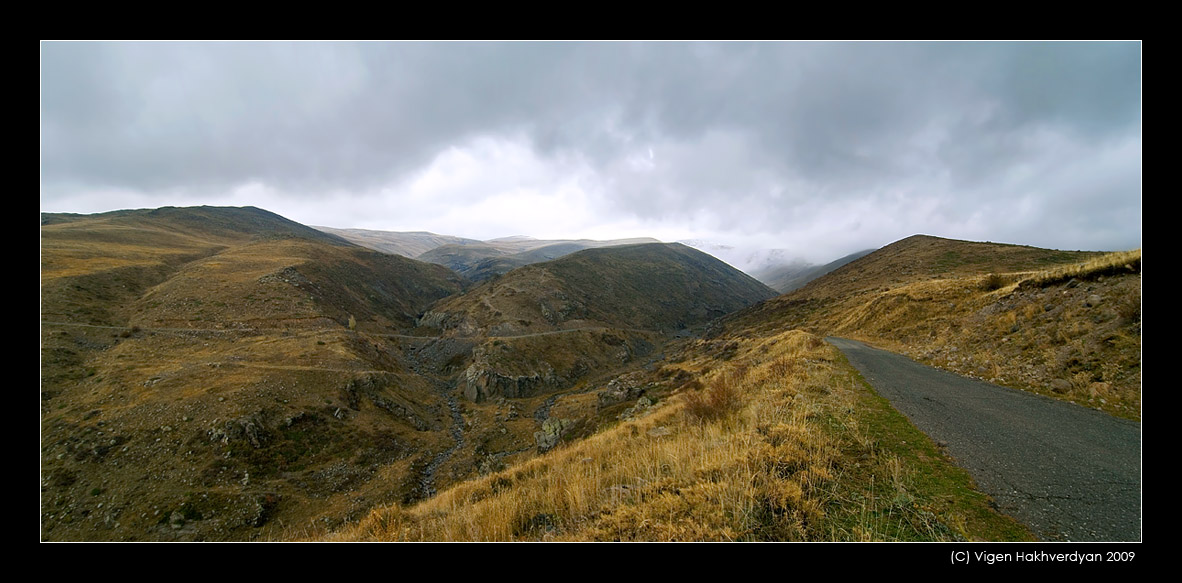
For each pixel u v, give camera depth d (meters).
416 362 103.81
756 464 5.62
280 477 41.53
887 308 33.66
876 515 4.58
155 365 56.00
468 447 56.34
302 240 171.25
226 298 89.56
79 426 41.12
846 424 7.81
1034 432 7.42
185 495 35.44
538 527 5.96
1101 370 9.84
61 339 57.81
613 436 12.90
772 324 76.88
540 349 102.12
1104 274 13.09
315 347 72.94
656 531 4.61
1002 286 24.50
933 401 9.95
